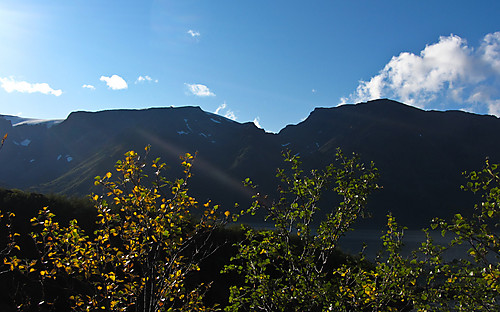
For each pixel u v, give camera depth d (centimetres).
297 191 545
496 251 432
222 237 2081
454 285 488
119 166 382
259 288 538
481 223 453
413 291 498
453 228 459
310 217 546
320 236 563
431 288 495
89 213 2267
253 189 539
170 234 381
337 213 564
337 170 563
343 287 525
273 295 524
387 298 516
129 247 394
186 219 402
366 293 504
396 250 516
